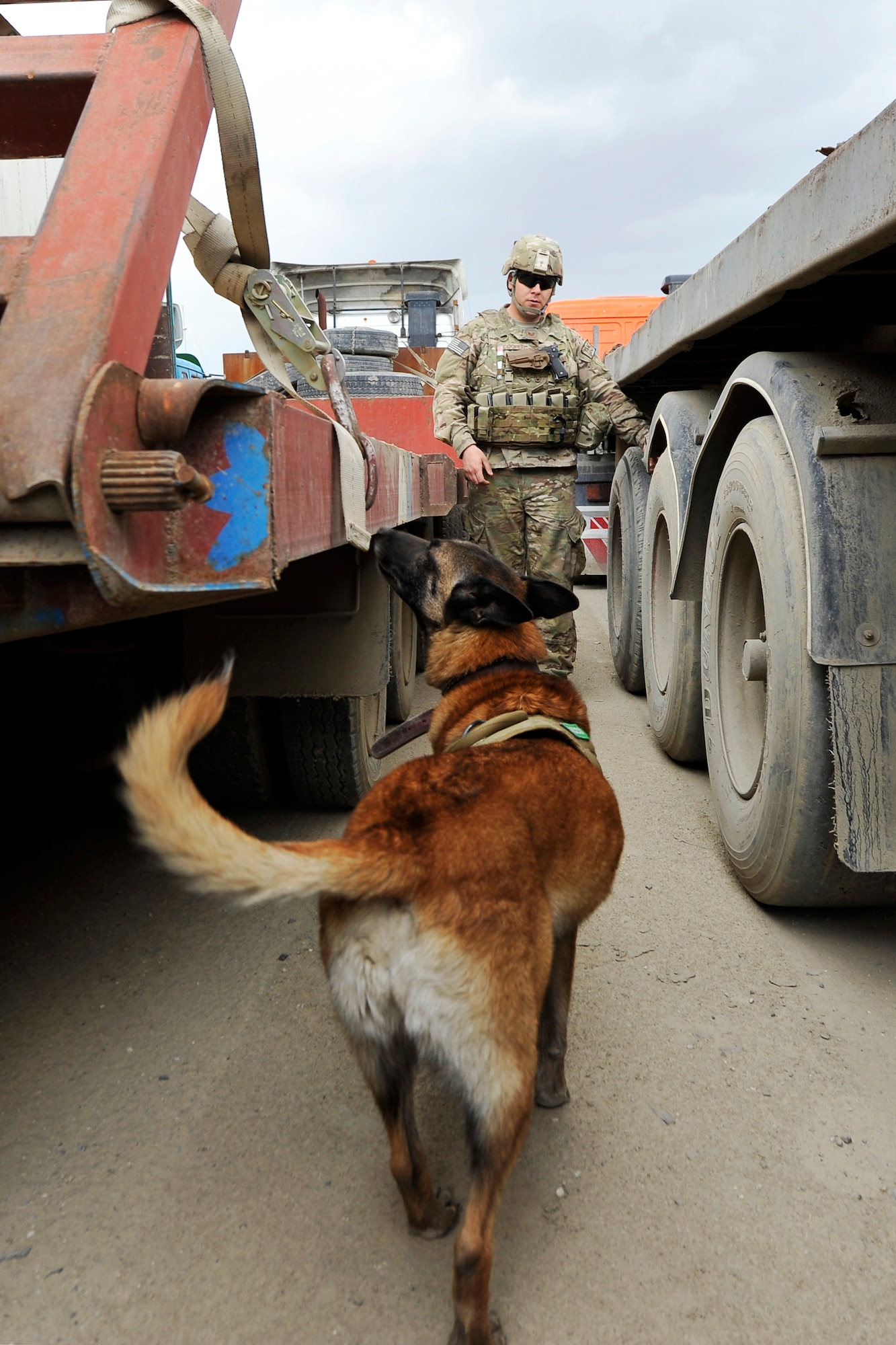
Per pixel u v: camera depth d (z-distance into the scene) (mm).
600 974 2779
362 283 10094
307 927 3059
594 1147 2074
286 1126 2129
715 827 3861
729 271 3074
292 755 3580
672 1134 2113
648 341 4469
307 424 1809
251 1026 2504
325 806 3861
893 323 3195
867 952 2904
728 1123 2150
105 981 2725
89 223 1428
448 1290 1704
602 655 7090
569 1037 2473
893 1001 2646
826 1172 1999
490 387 5250
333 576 3057
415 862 1648
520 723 2164
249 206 2303
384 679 3352
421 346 9719
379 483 2951
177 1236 1814
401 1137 1753
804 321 3248
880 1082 2297
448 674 2562
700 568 3830
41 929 3021
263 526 1468
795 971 2789
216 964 2820
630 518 5641
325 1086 2264
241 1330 1616
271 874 1523
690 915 3129
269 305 2541
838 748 2477
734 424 3389
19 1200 1897
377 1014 1682
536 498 5371
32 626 1344
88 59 1835
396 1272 1742
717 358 4379
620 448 6398
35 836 3758
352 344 6262
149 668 3467
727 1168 2010
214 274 2559
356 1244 1805
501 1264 1763
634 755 4777
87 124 1599
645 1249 1798
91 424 1146
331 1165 2010
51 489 1143
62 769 3922
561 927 2047
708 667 3518
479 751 2018
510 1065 1602
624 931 3021
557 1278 1729
